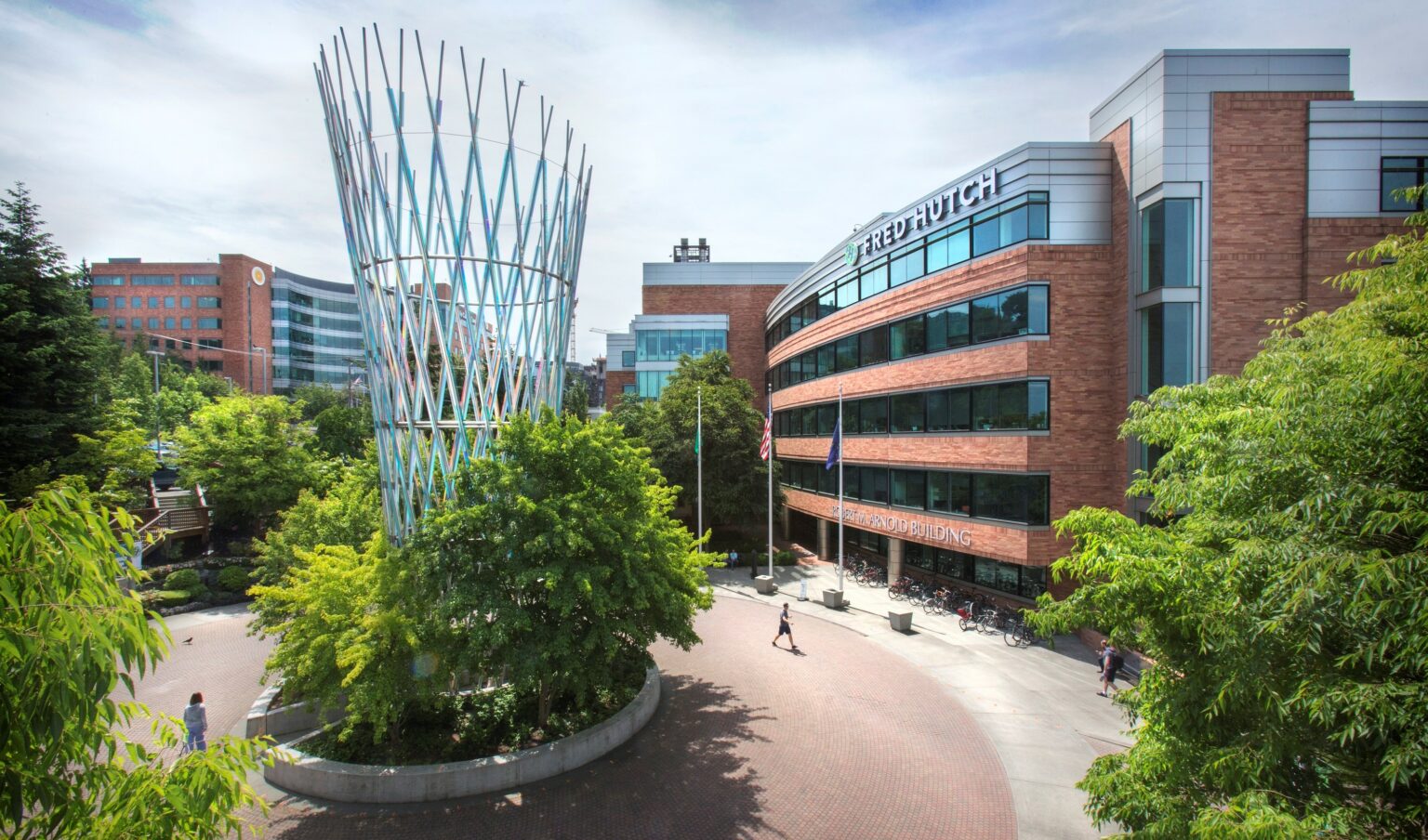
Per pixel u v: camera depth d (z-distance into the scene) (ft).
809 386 134.00
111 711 16.93
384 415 55.83
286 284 340.18
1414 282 23.07
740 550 141.38
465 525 45.34
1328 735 20.79
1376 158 69.87
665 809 43.32
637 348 204.13
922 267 95.61
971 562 101.40
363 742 48.26
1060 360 78.07
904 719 57.52
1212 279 70.28
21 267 88.94
